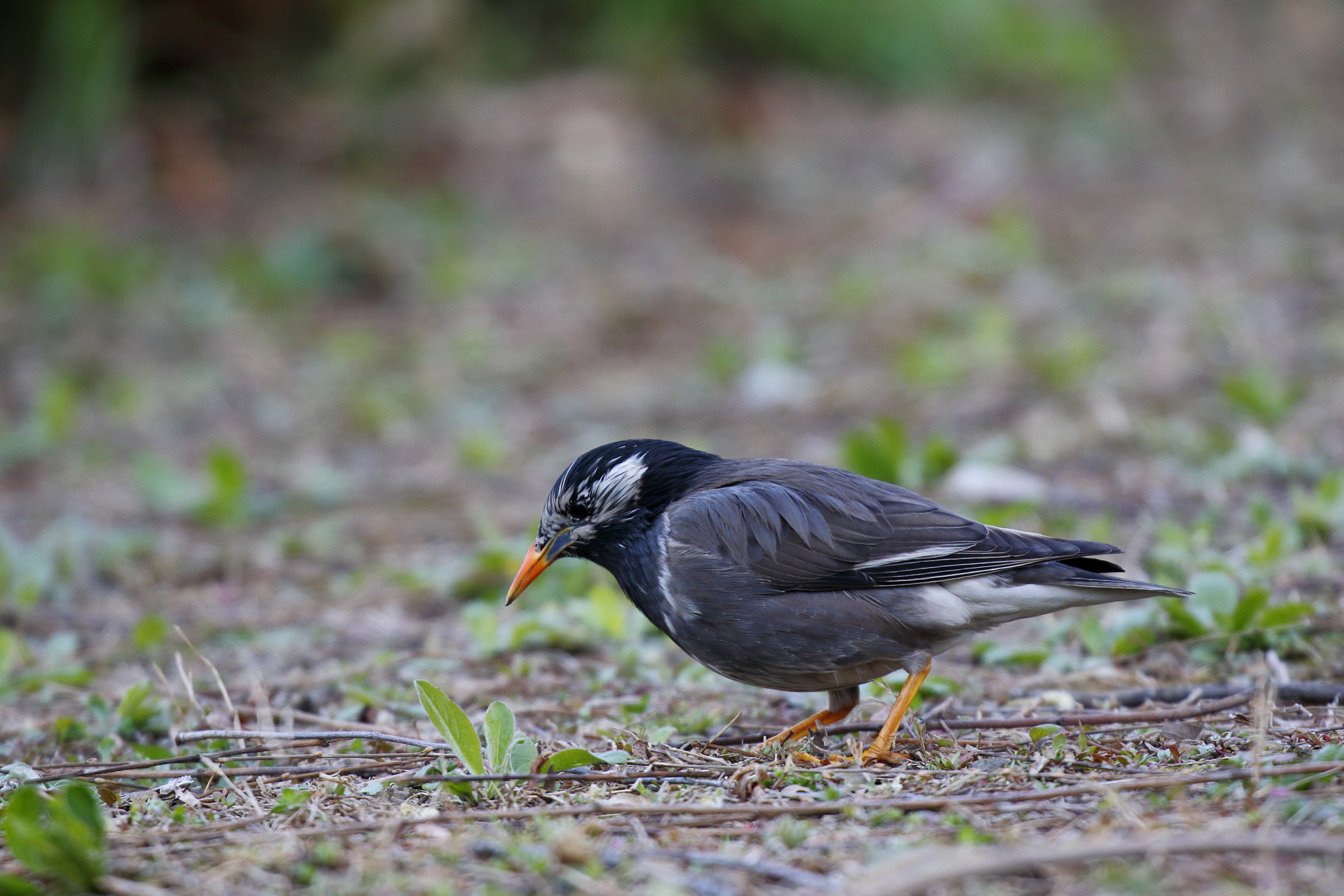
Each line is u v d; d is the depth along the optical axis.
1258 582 8.97
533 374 17.05
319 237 21.06
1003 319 15.69
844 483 7.40
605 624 9.27
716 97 26.23
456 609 10.33
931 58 28.02
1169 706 7.41
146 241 21.61
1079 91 28.06
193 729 7.88
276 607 10.59
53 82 23.12
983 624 7.13
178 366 17.81
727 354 16.30
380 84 25.31
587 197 23.25
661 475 7.59
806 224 22.28
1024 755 6.56
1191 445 12.12
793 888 4.94
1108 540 10.14
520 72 26.58
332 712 8.22
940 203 22.72
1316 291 16.67
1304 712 7.03
